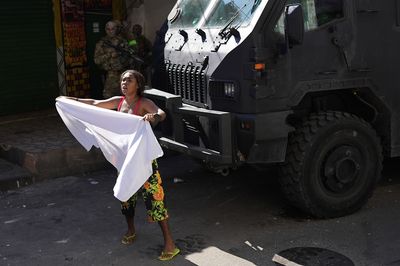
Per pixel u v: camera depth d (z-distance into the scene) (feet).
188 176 20.98
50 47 29.19
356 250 13.99
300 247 14.26
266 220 16.29
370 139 16.22
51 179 20.84
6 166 21.52
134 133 13.00
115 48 24.88
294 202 15.97
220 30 15.87
